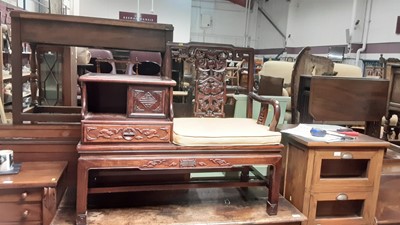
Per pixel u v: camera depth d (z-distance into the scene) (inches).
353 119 85.5
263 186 76.9
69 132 77.4
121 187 66.1
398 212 80.7
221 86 84.1
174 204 73.7
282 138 81.5
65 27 76.2
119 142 61.0
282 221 69.2
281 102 115.4
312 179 72.4
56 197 66.0
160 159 62.4
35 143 76.0
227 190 82.8
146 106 62.5
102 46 79.0
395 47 254.7
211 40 442.3
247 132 67.0
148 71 150.1
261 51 454.6
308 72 134.1
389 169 82.0
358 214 78.1
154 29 81.0
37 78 93.4
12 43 73.7
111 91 71.4
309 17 364.2
